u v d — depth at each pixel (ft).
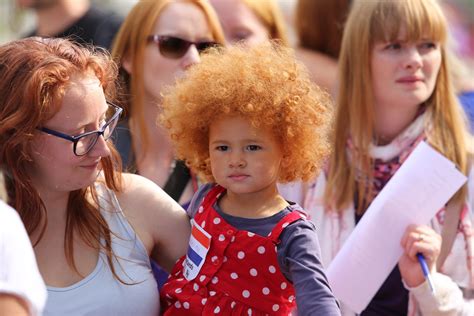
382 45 34.96
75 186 24.85
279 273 25.07
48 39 25.53
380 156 35.17
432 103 35.70
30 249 20.12
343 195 34.88
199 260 25.95
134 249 26.84
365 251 31.91
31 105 23.71
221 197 26.53
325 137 27.35
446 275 33.73
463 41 88.28
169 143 36.14
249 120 24.89
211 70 25.88
